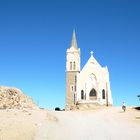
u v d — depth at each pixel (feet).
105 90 284.20
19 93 110.52
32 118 87.40
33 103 115.24
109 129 87.25
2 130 69.00
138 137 74.08
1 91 105.81
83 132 80.84
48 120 91.04
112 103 280.51
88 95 285.64
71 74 304.91
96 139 71.41
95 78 289.33
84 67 294.46
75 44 317.63
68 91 300.81
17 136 66.64
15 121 79.05
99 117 122.42
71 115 122.42
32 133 71.00
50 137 70.18
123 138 72.74
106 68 289.74
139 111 144.46
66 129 82.99
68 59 309.63
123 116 124.06
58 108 209.97
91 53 295.69
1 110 93.81
